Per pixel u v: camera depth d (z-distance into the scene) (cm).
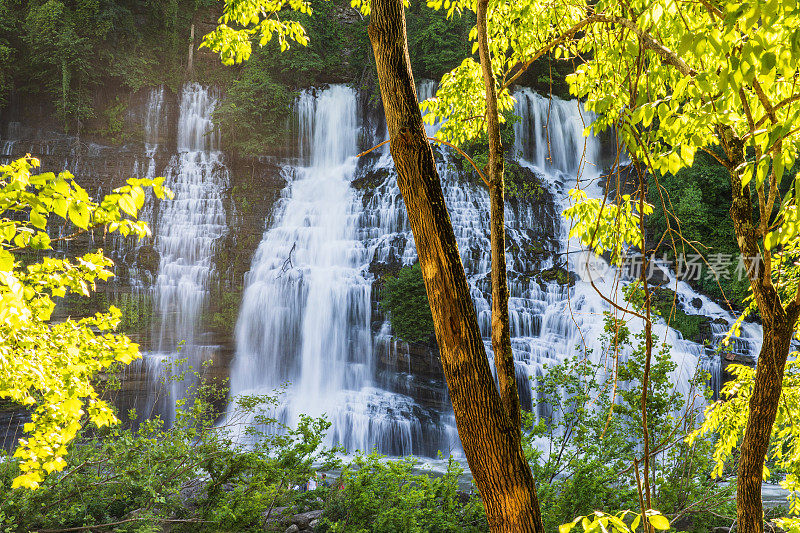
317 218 3188
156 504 795
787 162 216
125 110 3186
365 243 3025
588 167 3531
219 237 3044
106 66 3141
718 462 601
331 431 2386
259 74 3334
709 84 209
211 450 825
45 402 423
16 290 264
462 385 237
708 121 219
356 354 2755
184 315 2814
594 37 344
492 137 296
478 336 239
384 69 253
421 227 243
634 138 221
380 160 3394
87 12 3064
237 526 752
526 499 231
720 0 250
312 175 3416
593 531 201
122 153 3097
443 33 3456
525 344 2562
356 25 3600
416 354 2561
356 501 725
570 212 418
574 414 782
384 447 2338
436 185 246
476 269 2902
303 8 673
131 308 2691
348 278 2886
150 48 3353
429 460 2011
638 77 238
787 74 195
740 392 563
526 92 3516
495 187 289
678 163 225
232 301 2920
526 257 2973
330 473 1528
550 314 2639
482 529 684
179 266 2891
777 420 544
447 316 238
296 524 791
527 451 727
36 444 412
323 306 2861
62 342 441
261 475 791
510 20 529
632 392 745
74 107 2984
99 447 858
